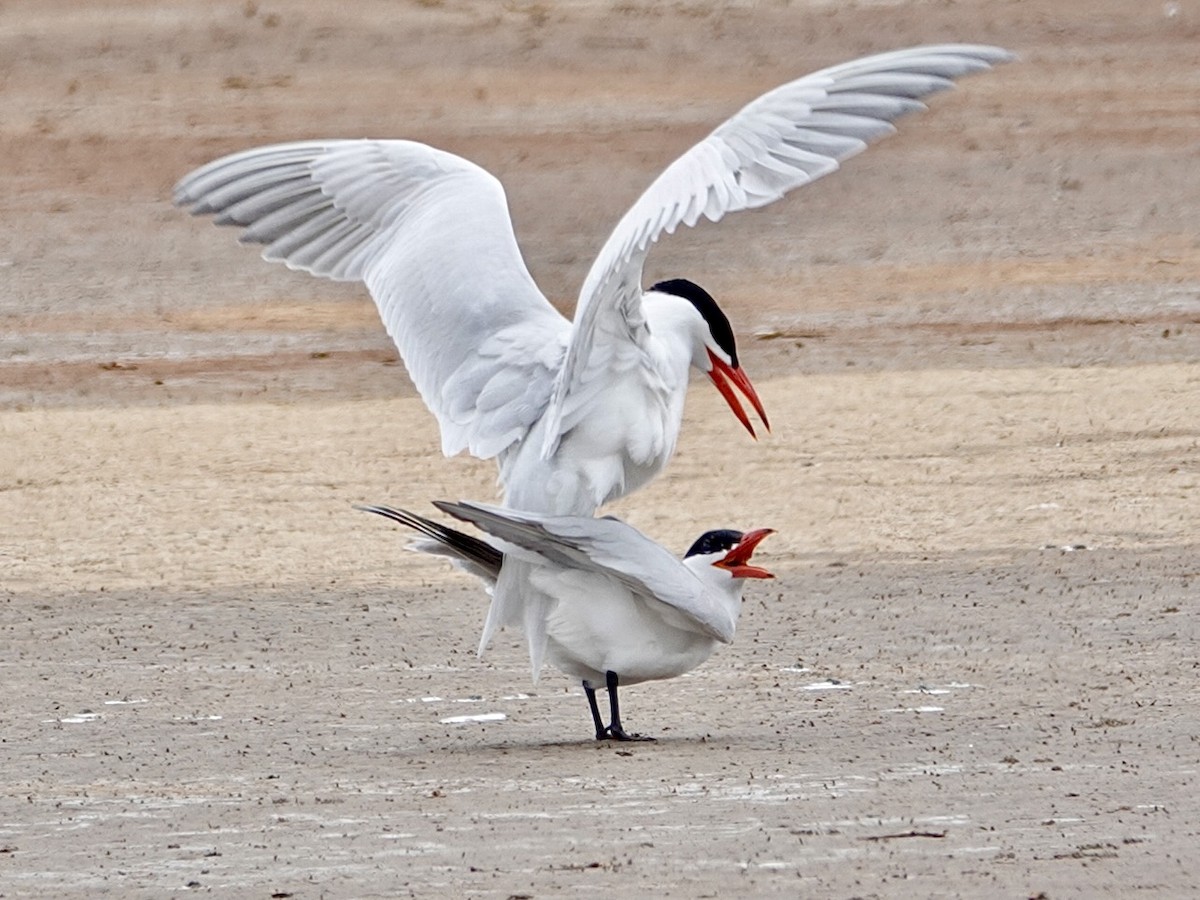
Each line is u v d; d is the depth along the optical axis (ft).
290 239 40.52
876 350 83.71
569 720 40.96
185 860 31.68
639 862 30.83
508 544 36.78
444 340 38.40
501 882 30.09
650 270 100.07
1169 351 81.82
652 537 58.59
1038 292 93.61
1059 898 28.86
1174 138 125.90
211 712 42.16
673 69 147.95
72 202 118.83
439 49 153.58
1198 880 29.53
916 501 61.05
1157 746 37.24
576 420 36.37
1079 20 156.76
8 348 89.40
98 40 158.30
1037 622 47.98
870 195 114.32
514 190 118.73
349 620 50.47
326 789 35.65
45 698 43.55
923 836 31.86
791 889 29.45
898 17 160.35
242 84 146.41
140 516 62.34
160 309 96.27
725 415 73.05
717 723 40.27
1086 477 63.00
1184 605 49.03
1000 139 126.62
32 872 31.30
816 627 48.32
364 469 67.62
